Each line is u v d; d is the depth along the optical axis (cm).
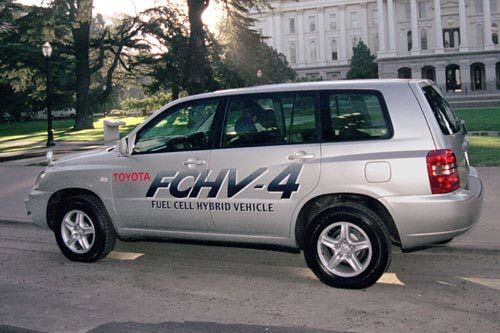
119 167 630
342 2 10712
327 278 539
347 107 546
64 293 554
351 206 527
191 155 592
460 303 495
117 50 4606
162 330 451
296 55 11188
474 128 2348
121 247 734
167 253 702
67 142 2934
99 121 6406
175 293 548
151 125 627
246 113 583
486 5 9325
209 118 599
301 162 544
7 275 623
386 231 521
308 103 559
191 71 2525
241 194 565
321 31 10931
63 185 659
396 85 536
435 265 616
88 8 3469
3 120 7081
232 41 3000
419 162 510
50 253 723
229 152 576
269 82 5891
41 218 683
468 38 9656
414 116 523
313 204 557
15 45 3919
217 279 591
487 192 953
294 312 485
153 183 608
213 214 580
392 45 9850
